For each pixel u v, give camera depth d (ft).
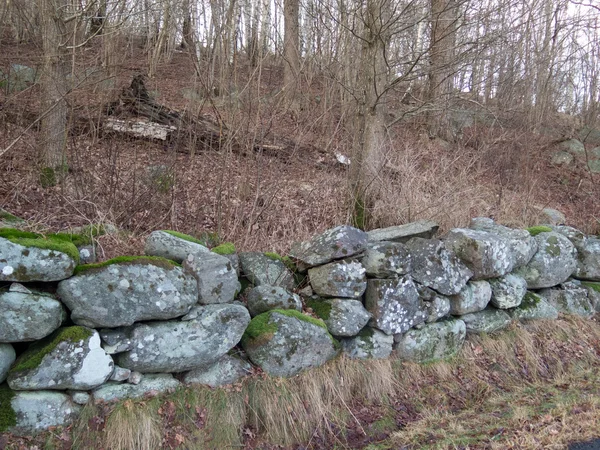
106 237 12.80
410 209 19.20
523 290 17.56
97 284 10.02
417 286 14.97
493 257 16.33
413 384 14.19
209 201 17.94
